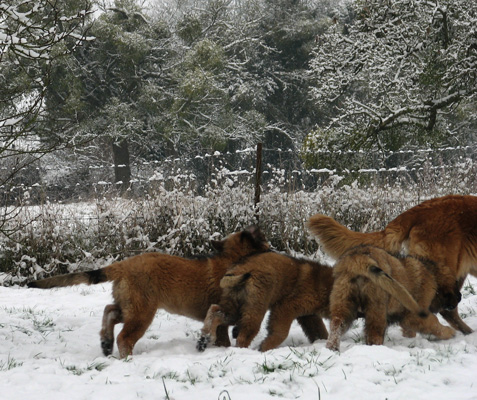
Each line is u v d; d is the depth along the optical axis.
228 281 5.74
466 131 29.69
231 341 6.76
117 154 35.88
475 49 20.92
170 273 5.82
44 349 6.03
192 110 36.75
